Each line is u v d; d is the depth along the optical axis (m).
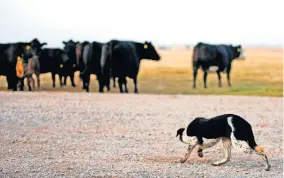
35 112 20.33
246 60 73.75
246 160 12.80
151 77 47.88
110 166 11.73
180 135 12.17
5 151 13.40
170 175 10.91
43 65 36.31
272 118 19.78
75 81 46.31
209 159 12.86
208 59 38.00
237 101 25.41
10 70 32.66
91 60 31.94
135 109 21.75
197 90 35.66
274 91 33.78
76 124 17.89
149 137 15.76
